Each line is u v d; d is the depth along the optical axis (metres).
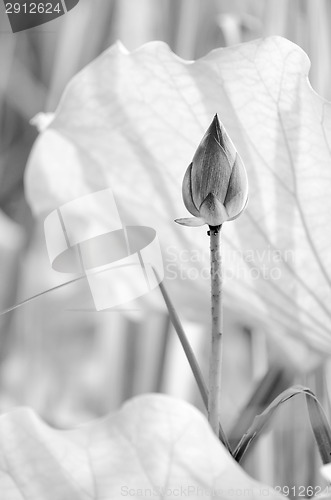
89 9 2.96
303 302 1.30
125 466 1.07
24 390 3.28
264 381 1.51
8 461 1.08
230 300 1.35
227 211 1.10
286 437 1.67
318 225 1.26
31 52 3.53
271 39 1.22
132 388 2.40
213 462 1.06
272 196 1.27
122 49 1.30
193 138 1.31
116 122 1.33
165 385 2.40
